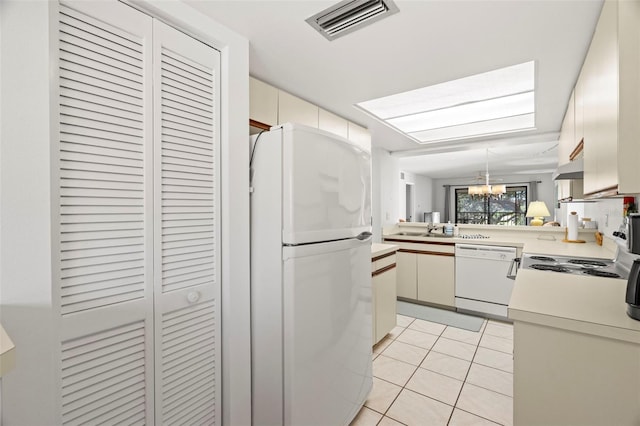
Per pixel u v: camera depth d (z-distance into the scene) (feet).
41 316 2.97
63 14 3.18
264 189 4.92
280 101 7.14
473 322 10.90
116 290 3.61
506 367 7.80
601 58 4.13
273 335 4.76
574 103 7.14
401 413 6.09
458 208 32.09
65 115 3.21
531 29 4.98
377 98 8.11
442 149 14.10
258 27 4.93
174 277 4.22
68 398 3.19
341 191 5.44
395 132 11.51
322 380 4.98
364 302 6.12
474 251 11.54
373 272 8.53
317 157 4.93
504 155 18.30
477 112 9.64
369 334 6.34
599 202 9.89
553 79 6.75
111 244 3.58
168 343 4.11
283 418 4.63
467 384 7.05
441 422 5.83
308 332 4.73
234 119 4.96
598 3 4.28
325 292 5.04
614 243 7.76
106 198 3.53
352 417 5.69
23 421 2.87
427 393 6.72
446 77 6.89
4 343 1.96
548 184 27.12
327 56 5.94
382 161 14.33
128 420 3.69
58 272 3.12
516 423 3.85
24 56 2.87
